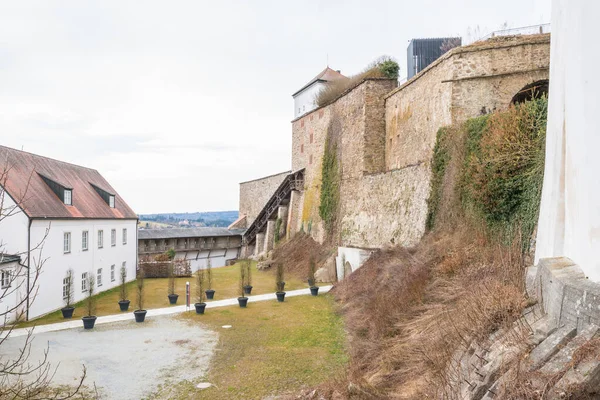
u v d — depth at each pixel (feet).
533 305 19.22
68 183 75.87
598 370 11.49
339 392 25.08
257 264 101.35
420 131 61.77
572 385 11.30
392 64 82.02
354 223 79.15
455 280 31.78
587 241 16.16
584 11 16.79
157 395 30.04
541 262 19.12
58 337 45.14
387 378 24.98
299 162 111.45
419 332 28.71
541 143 31.37
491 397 13.43
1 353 39.11
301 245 98.94
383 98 78.48
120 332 47.14
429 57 88.63
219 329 47.50
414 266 41.78
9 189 53.42
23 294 51.75
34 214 53.83
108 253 79.25
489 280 23.68
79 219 66.23
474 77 50.11
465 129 43.60
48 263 57.36
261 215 123.65
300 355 37.24
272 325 48.26
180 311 57.62
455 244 39.22
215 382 32.12
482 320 19.03
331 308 55.21
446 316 25.73
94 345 42.06
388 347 30.40
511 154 33.32
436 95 56.03
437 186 51.08
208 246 137.28
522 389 11.99
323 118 98.63
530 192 31.27
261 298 64.95
